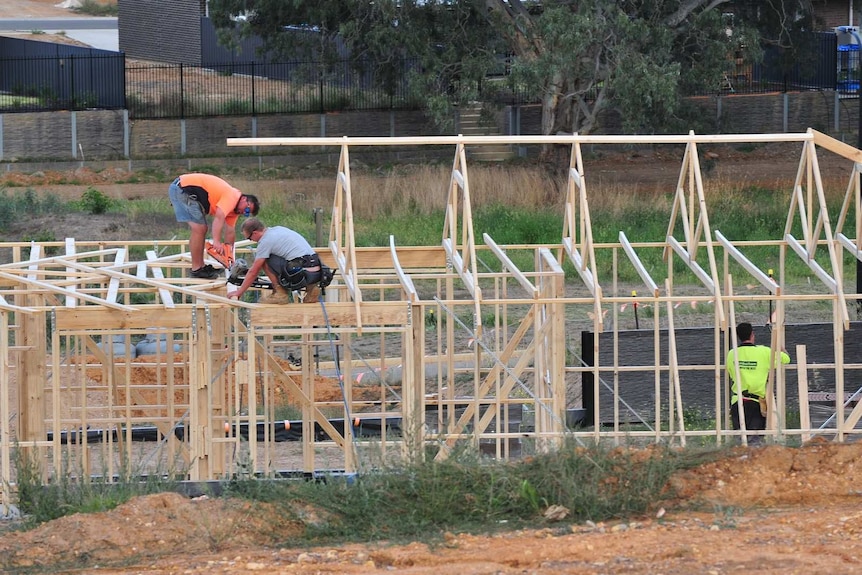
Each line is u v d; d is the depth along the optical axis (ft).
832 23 570.05
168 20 639.76
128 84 532.32
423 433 151.02
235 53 588.91
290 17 397.60
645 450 139.95
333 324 150.41
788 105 494.18
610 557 110.22
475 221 330.34
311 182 414.62
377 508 129.49
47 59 492.54
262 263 150.92
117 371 197.26
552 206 353.10
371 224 336.70
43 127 445.37
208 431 150.82
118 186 418.51
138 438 192.65
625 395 188.24
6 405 143.02
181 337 216.95
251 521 127.85
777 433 155.02
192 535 124.88
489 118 385.50
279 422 193.06
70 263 159.94
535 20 361.30
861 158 163.53
